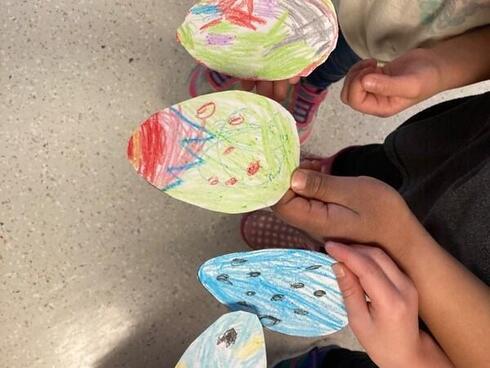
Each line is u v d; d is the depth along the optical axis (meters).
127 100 1.22
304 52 0.76
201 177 0.69
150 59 1.24
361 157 1.19
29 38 1.18
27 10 1.19
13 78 1.17
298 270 0.72
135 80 1.23
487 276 0.76
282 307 0.79
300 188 0.70
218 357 0.80
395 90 0.82
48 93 1.18
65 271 1.16
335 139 1.38
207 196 0.71
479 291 0.70
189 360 0.79
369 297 0.67
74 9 1.21
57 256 1.15
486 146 0.88
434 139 0.99
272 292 0.77
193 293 1.23
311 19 0.74
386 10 1.01
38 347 1.13
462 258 0.81
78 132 1.19
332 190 0.69
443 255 0.70
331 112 1.38
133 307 1.19
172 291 1.21
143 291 1.20
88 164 1.19
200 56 0.77
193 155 0.68
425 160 0.99
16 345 1.12
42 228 1.15
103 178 1.19
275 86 0.90
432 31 0.99
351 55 1.16
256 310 0.82
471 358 0.69
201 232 1.24
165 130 0.68
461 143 0.95
